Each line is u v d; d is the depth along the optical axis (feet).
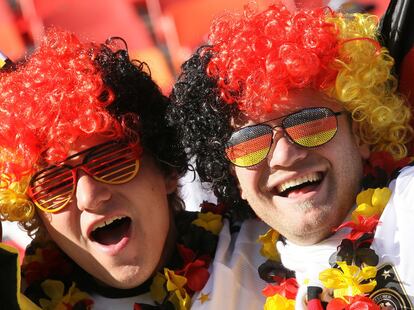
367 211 15.81
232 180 17.65
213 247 17.80
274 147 16.02
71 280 17.67
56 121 15.94
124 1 31.42
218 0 30.76
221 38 16.76
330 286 15.17
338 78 16.06
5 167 16.31
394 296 14.84
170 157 17.52
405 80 17.38
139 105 17.17
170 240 18.01
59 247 17.44
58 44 17.10
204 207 18.84
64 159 16.10
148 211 16.78
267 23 16.25
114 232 17.02
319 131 15.90
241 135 16.20
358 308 14.51
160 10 31.22
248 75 15.96
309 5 20.79
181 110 17.21
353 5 22.58
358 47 16.30
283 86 15.80
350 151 16.37
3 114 16.39
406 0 17.01
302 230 16.10
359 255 15.30
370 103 16.49
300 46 15.87
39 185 16.38
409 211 15.28
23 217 16.66
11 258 15.39
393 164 16.60
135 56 30.99
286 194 16.49
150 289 17.37
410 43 17.16
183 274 17.33
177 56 30.86
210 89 16.61
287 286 16.42
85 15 31.58
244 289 17.13
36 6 31.37
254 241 18.06
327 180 16.20
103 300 17.42
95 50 17.35
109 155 16.30
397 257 15.10
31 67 16.93
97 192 16.12
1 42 31.12
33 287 17.51
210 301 16.78
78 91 16.22
